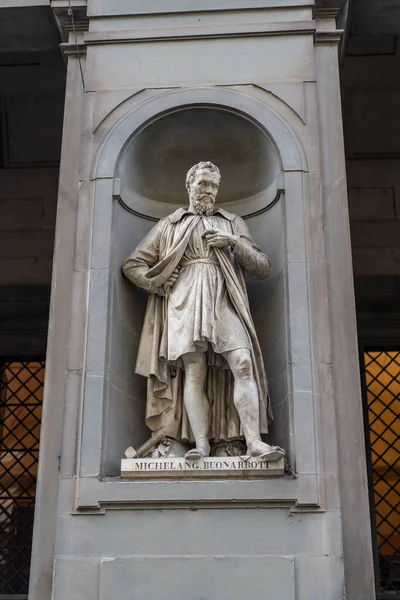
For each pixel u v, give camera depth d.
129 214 8.95
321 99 8.89
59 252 8.42
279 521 7.30
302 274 8.15
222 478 7.45
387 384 11.68
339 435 7.61
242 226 8.61
